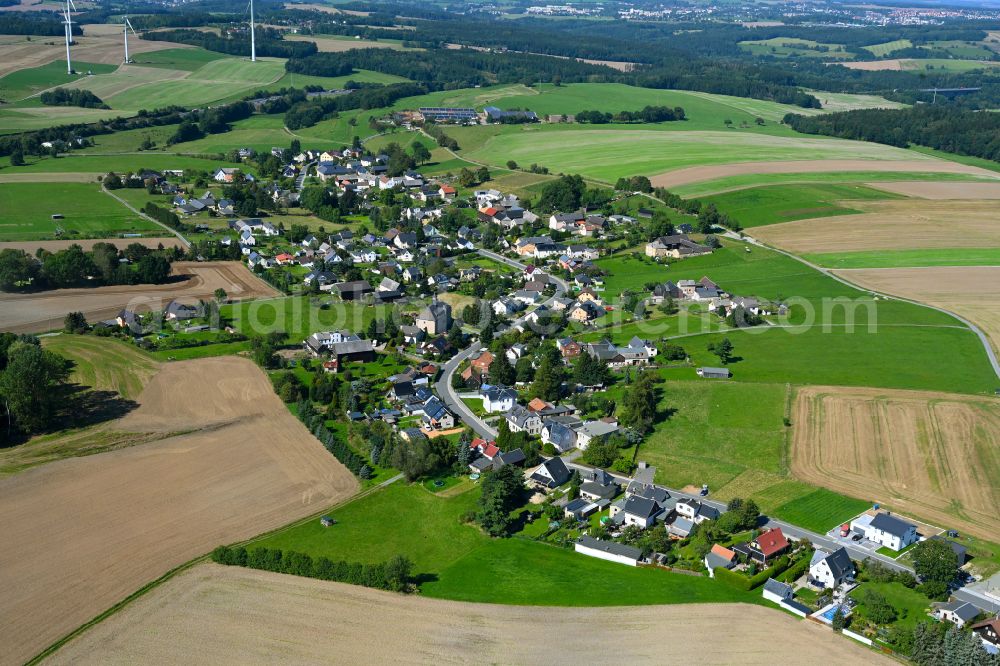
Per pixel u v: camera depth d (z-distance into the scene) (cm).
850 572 11456
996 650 10062
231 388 17112
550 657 9938
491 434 15525
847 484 13750
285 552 11925
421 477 14012
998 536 12344
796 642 10212
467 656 9925
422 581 11381
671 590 11231
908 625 10475
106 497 13200
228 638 10181
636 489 13462
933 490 13538
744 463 14462
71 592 11019
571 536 12606
